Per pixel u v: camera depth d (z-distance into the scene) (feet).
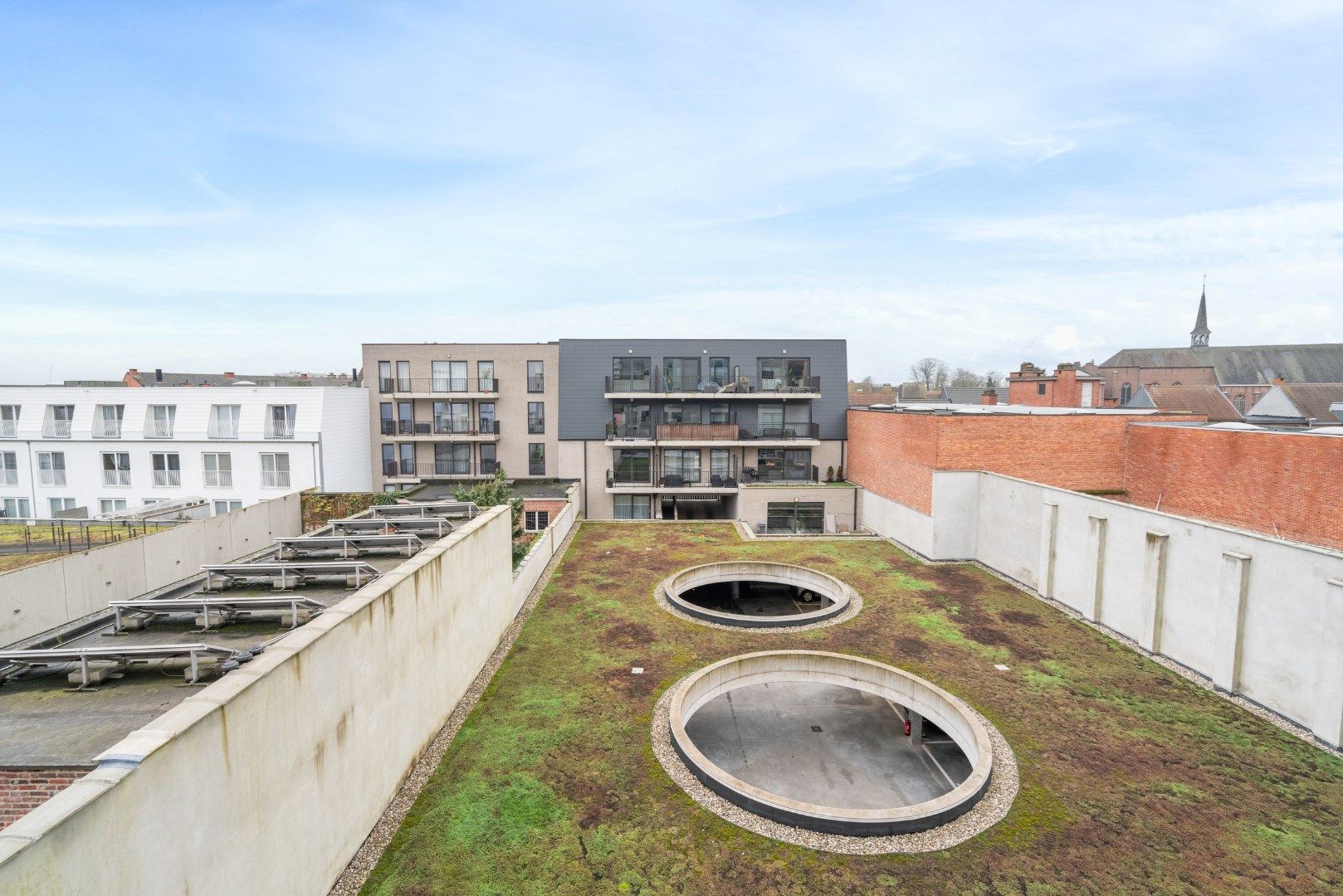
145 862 16.93
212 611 32.73
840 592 63.77
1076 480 76.13
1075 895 26.84
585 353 115.34
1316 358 240.32
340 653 27.07
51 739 22.35
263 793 21.81
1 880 12.96
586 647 51.39
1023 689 44.62
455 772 34.76
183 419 104.12
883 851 29.32
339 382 184.75
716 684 44.80
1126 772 35.24
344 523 50.55
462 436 118.52
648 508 115.96
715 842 29.78
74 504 105.19
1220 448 62.80
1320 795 33.19
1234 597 43.11
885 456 91.35
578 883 27.20
